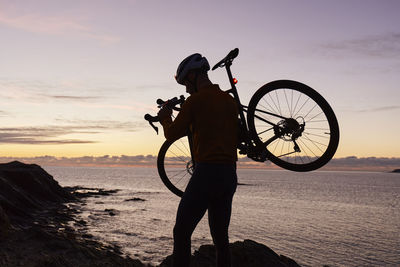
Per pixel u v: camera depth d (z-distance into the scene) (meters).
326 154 2.79
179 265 2.58
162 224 51.72
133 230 42.72
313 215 86.12
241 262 5.52
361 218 84.62
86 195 95.25
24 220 26.27
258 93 2.97
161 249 33.12
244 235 51.09
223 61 3.04
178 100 3.01
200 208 2.56
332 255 40.75
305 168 2.87
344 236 55.59
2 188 31.55
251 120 2.96
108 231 38.62
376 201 150.88
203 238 42.12
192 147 3.21
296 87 2.90
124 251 29.83
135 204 83.44
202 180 2.52
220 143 2.55
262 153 2.92
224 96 2.70
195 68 2.74
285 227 61.94
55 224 30.36
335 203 131.38
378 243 50.81
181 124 2.57
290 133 2.91
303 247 44.56
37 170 49.03
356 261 38.41
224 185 2.56
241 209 92.44
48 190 47.09
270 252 5.89
